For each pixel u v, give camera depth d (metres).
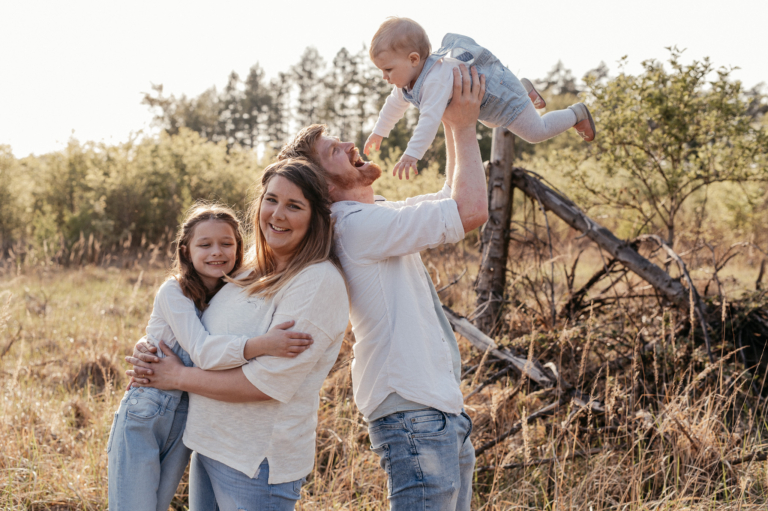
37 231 11.62
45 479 3.15
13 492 3.02
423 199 2.49
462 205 1.97
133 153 14.45
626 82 5.85
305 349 1.81
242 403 1.85
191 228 2.10
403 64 2.33
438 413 1.96
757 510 2.76
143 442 1.93
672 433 3.16
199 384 1.86
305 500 3.00
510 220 5.09
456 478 1.97
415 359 1.94
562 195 4.97
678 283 4.38
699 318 3.93
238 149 17.00
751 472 3.03
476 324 5.03
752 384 3.75
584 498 2.89
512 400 3.74
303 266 1.87
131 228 12.93
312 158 2.15
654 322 4.61
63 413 3.97
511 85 2.38
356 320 2.05
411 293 2.02
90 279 9.11
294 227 1.88
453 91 2.13
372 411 2.00
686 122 5.65
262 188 2.02
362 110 42.78
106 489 3.10
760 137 5.54
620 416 3.39
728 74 5.56
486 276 5.10
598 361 4.26
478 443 3.48
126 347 5.41
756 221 8.48
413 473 1.91
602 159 6.10
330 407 3.93
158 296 2.06
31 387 4.26
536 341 4.05
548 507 2.94
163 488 2.03
